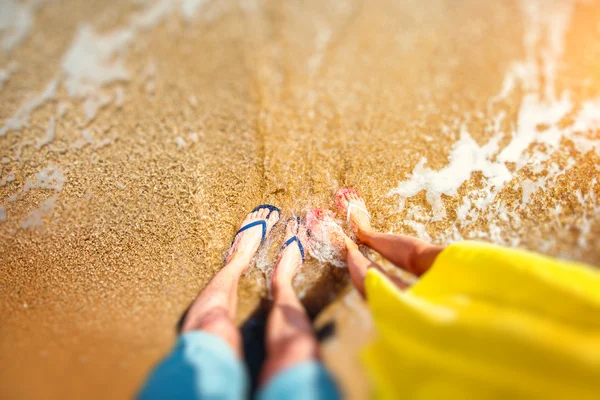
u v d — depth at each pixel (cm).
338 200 207
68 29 308
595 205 196
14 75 278
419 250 167
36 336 174
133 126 245
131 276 191
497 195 205
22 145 238
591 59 264
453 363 99
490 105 244
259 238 196
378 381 117
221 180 219
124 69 279
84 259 196
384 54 278
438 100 249
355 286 169
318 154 226
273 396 108
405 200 208
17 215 209
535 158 217
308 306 179
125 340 172
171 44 293
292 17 307
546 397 89
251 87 262
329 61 276
